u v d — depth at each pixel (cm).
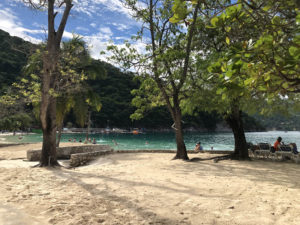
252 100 1125
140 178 797
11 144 2334
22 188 640
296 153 1256
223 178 796
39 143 2548
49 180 757
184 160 1283
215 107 1219
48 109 1169
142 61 1253
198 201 532
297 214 441
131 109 10950
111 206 495
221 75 182
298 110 1056
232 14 208
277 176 827
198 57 1259
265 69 181
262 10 206
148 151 1747
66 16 1216
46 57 1123
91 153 1459
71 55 1307
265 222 409
